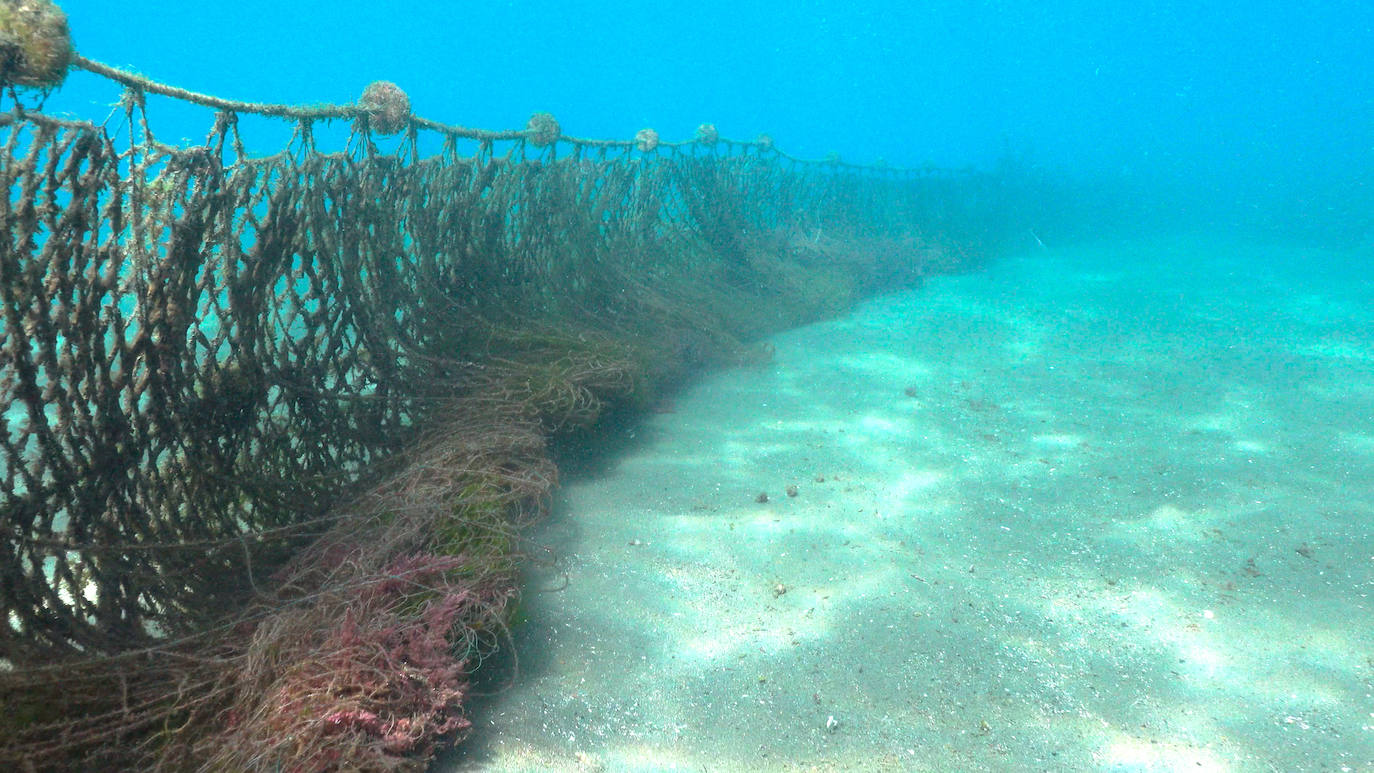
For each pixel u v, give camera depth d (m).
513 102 113.31
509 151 6.07
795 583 3.58
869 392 6.48
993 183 20.36
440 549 3.16
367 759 2.13
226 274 3.28
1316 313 9.38
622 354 5.65
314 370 3.98
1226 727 2.65
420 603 2.76
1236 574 3.60
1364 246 14.93
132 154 2.62
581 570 3.60
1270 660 2.99
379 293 4.42
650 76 123.00
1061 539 3.97
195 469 3.21
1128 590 3.49
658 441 5.29
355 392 4.33
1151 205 24.55
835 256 11.70
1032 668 2.97
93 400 2.63
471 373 4.83
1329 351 7.58
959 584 3.56
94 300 2.57
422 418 4.51
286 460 3.87
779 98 128.62
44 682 2.26
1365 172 32.97
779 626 3.25
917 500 4.44
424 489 3.52
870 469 4.88
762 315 8.70
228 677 2.43
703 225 9.34
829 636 3.18
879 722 2.71
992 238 16.59
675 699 2.81
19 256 2.23
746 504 4.38
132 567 2.80
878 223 14.45
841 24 122.19
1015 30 118.19
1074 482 4.65
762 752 2.58
